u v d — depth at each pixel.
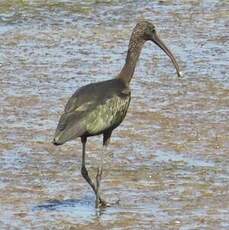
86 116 13.30
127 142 17.00
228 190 14.40
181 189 14.46
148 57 24.45
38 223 13.01
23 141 17.12
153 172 15.32
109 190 14.46
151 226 12.83
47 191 14.44
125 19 29.45
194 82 21.61
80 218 13.23
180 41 26.30
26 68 23.23
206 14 29.89
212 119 18.47
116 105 13.71
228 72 22.59
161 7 31.03
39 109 19.38
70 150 16.62
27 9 30.84
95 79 22.05
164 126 18.02
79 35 27.27
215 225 12.85
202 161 15.90
